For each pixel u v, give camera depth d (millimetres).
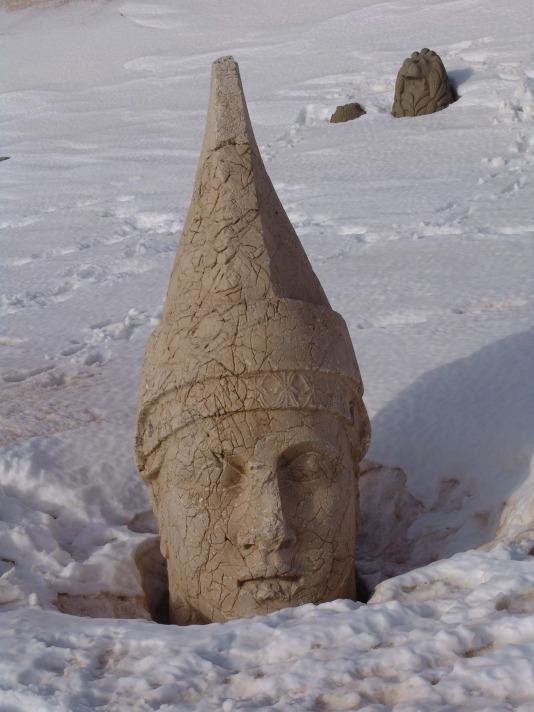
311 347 4465
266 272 4500
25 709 3477
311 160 15281
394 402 6402
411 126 16344
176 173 16594
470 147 14562
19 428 6770
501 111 15844
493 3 23703
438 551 5195
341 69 21359
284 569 4301
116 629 3961
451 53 19828
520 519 4773
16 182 17312
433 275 9078
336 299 8773
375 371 6910
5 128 22406
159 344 4637
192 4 31656
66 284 11086
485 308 8094
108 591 4953
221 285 4500
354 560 4832
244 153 4609
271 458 4359
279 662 3557
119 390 7465
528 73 17609
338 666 3416
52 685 3576
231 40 27250
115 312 9664
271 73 22375
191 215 4695
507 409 5891
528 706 3043
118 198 15344
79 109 23328
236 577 4352
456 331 7477
